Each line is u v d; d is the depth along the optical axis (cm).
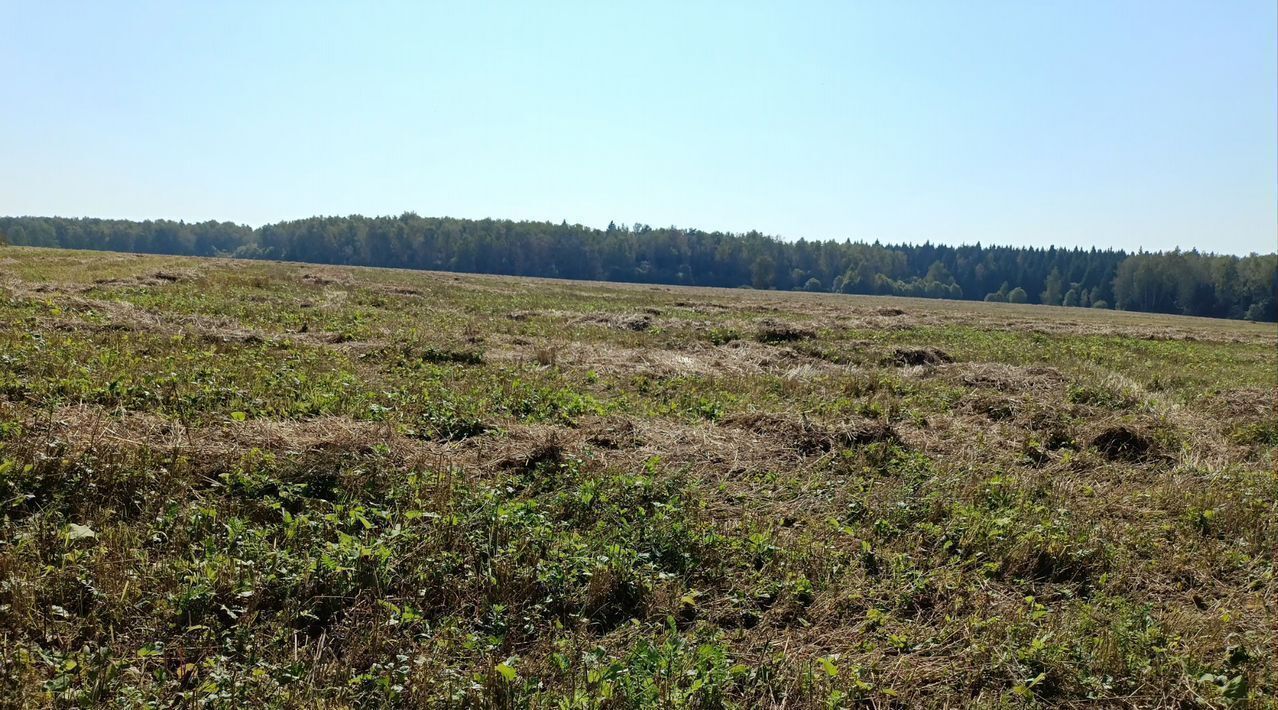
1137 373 1752
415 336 1402
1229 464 923
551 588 505
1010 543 630
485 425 821
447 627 457
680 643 453
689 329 2028
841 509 695
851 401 1116
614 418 884
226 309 1659
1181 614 541
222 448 636
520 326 1917
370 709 386
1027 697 433
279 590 466
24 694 359
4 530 493
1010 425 1039
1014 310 7181
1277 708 440
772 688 426
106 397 761
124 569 469
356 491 614
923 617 523
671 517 628
